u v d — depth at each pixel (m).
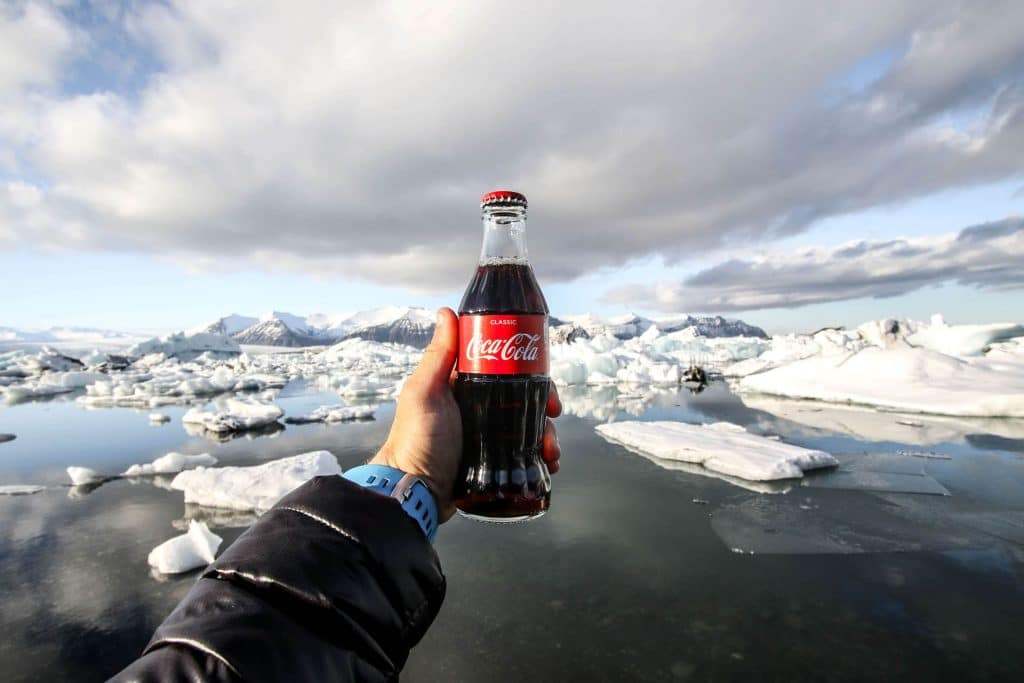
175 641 0.70
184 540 4.99
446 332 1.50
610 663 3.52
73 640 3.78
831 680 3.35
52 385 22.22
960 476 7.48
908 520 5.84
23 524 5.93
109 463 8.97
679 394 18.03
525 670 3.46
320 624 0.77
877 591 4.37
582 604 4.20
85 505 6.56
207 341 42.81
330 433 11.22
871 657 3.56
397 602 0.87
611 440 10.05
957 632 3.82
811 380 16.67
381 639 0.84
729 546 5.21
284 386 24.42
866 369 15.99
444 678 3.39
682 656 3.58
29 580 4.61
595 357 24.28
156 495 6.89
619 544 5.25
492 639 3.76
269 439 10.69
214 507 6.39
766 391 17.55
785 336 37.25
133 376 25.28
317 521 0.87
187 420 12.64
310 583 0.78
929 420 11.88
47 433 11.77
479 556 5.01
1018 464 8.05
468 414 1.43
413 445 1.35
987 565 4.79
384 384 22.25
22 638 3.80
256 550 0.81
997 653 3.58
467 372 1.45
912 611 4.08
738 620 3.99
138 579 4.62
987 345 19.95
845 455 8.72
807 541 5.31
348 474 1.14
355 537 0.86
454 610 4.11
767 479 7.30
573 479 7.45
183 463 8.30
